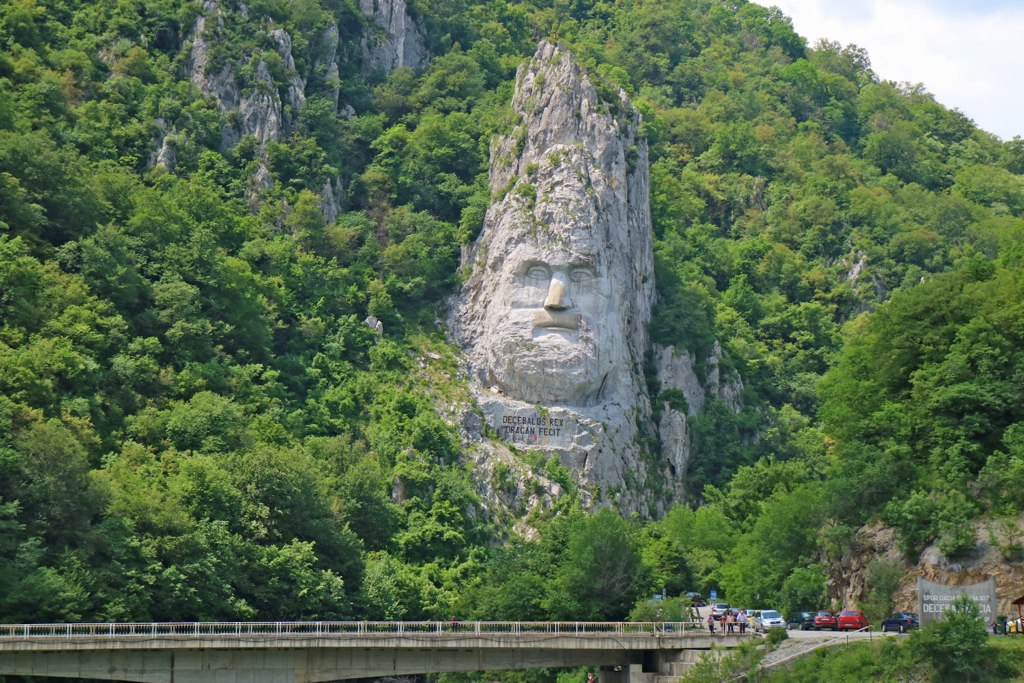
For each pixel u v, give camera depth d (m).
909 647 152.25
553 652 175.25
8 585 173.88
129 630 175.00
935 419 192.50
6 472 186.25
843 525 195.38
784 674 157.50
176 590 187.00
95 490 189.88
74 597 175.88
